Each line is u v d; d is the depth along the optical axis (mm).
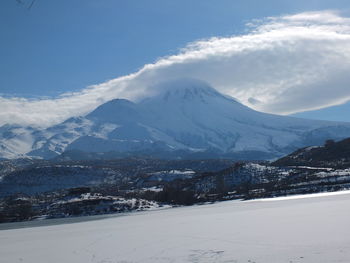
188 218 95375
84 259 46188
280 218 71375
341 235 46406
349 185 178125
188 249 46719
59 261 46438
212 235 56688
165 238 58188
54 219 188125
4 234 101625
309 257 36625
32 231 104062
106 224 103750
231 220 77500
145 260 42406
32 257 51312
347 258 35031
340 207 82750
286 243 44406
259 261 37094
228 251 43219
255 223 67125
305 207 91875
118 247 53031
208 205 177500
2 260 50906
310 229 53250
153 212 159375
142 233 68312
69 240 67875
